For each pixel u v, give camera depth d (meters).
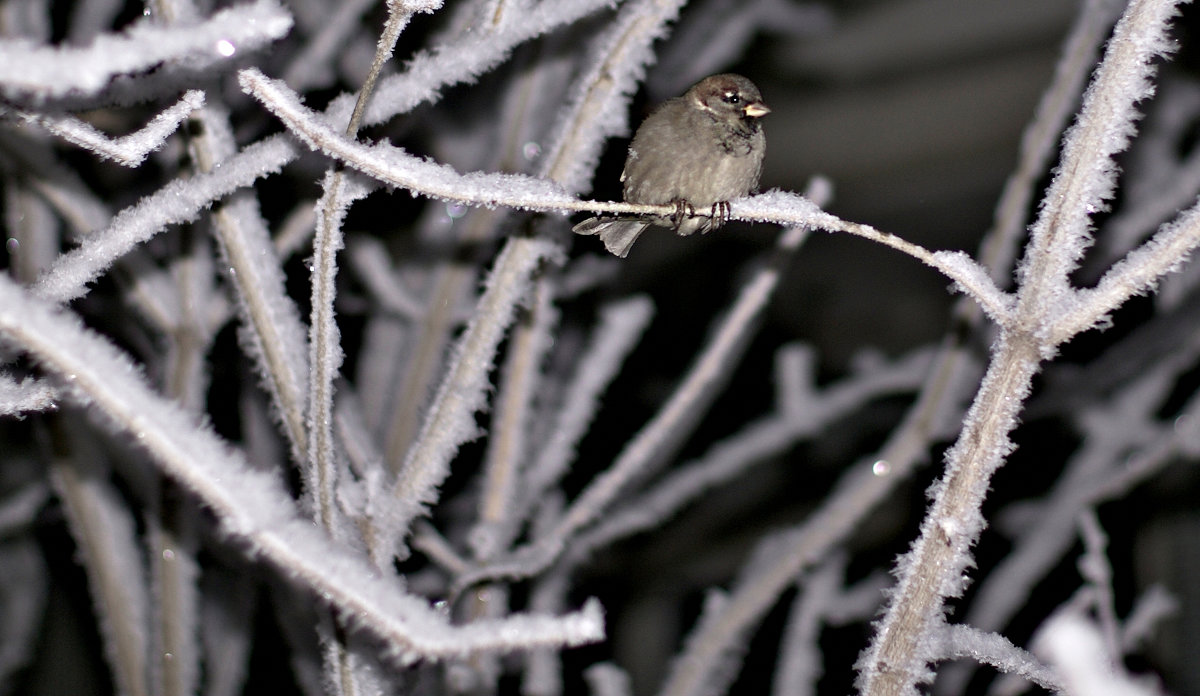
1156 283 4.27
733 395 13.82
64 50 3.28
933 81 13.10
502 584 7.25
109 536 6.99
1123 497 11.38
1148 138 11.23
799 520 13.51
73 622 11.27
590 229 7.77
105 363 3.47
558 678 7.80
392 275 8.29
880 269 14.19
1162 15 4.31
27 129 6.36
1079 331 4.32
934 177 13.64
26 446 10.73
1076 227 4.36
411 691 6.32
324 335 4.81
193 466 3.46
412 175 4.38
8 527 9.80
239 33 3.41
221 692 7.52
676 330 13.56
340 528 5.09
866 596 8.47
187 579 6.78
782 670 7.38
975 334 7.98
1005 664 4.56
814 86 13.52
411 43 8.42
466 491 10.11
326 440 4.90
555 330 9.84
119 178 8.48
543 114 7.61
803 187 13.85
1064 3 12.27
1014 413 4.40
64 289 4.71
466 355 5.77
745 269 13.61
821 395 9.64
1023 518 11.17
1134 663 10.59
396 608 3.55
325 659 5.39
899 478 7.89
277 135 5.05
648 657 13.05
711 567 13.47
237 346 8.92
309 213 6.65
